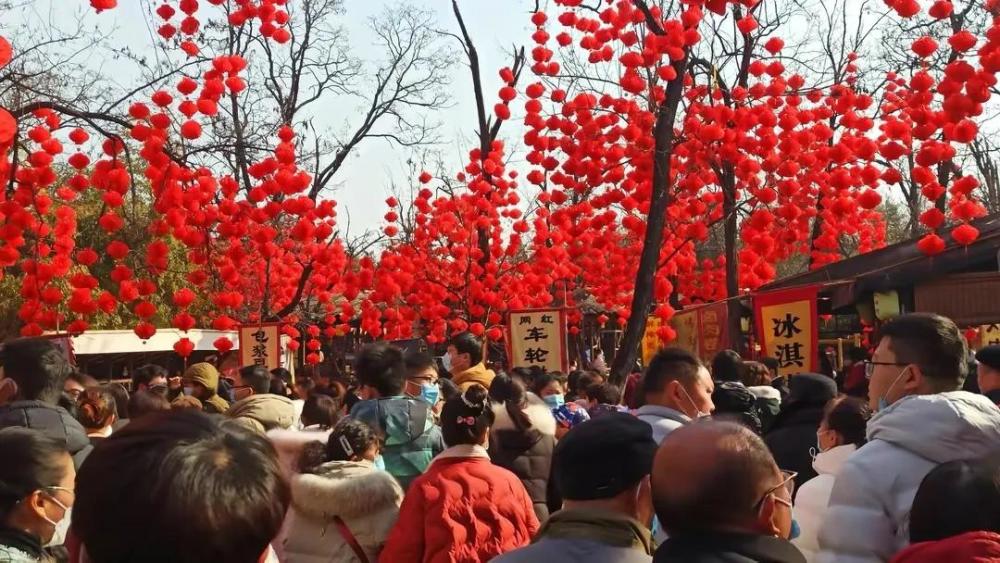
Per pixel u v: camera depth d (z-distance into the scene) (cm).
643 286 1177
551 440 603
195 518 165
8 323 2417
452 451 466
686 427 275
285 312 1839
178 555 166
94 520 168
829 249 1781
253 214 1378
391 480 475
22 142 1330
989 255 1034
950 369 378
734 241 1666
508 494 458
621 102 1350
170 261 2644
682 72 1204
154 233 1259
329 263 1781
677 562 255
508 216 1766
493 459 588
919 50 1059
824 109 1382
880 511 336
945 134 1010
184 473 168
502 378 602
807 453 537
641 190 1370
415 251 1894
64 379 500
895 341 384
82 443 463
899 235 3203
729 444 263
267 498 177
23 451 304
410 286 1814
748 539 257
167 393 833
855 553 335
